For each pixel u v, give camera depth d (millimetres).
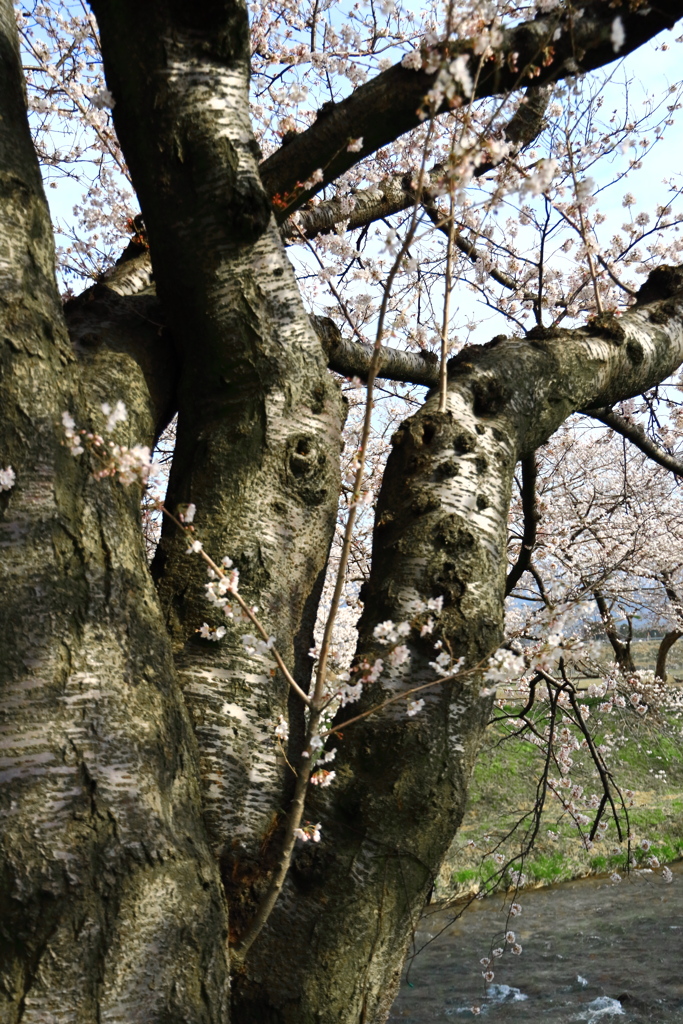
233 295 2746
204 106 2771
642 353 3578
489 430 2967
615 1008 7383
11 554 2053
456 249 4910
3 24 2631
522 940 9094
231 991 2158
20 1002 1714
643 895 10094
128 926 1825
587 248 3568
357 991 2236
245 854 2291
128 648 2121
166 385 2988
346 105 3176
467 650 2498
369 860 2301
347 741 2455
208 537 2598
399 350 4230
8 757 1885
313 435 2750
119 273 3764
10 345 2211
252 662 2469
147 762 2012
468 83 1896
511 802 12617
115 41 2836
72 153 5664
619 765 13352
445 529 2662
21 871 1784
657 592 11766
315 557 2730
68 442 2223
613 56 2908
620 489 9828
